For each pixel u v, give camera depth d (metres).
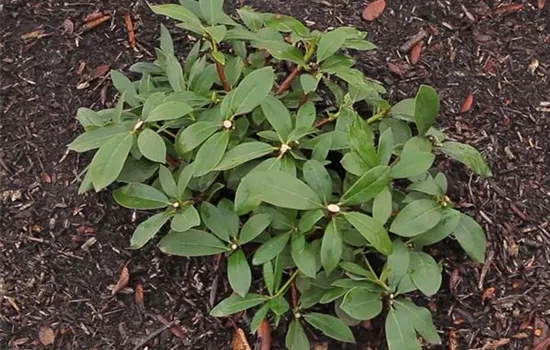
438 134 1.34
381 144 1.23
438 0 1.59
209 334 1.33
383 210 1.19
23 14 1.53
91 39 1.51
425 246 1.38
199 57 1.43
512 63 1.55
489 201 1.42
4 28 1.52
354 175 1.25
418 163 1.22
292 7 1.57
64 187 1.41
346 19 1.56
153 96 1.27
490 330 1.34
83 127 1.43
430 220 1.24
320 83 1.44
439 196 1.26
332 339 1.32
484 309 1.36
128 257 1.37
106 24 1.53
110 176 1.20
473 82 1.52
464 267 1.38
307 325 1.33
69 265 1.36
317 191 1.19
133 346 1.32
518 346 1.33
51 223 1.38
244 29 1.36
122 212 1.39
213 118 1.27
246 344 1.31
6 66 1.48
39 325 1.33
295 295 1.29
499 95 1.51
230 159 1.21
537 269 1.38
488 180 1.43
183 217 1.22
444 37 1.56
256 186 1.16
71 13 1.53
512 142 1.47
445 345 1.33
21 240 1.37
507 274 1.38
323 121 1.35
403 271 1.24
